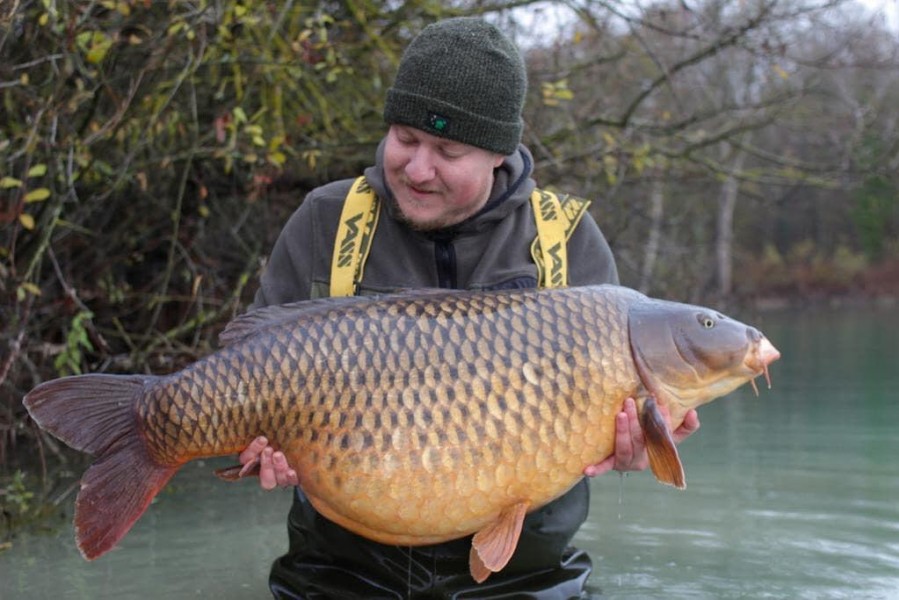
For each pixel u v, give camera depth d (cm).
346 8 648
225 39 537
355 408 236
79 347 531
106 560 345
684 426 263
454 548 287
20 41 501
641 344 246
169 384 240
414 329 239
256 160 559
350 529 256
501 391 237
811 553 340
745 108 784
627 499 413
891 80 979
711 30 743
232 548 359
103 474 241
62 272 579
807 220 2089
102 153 529
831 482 433
